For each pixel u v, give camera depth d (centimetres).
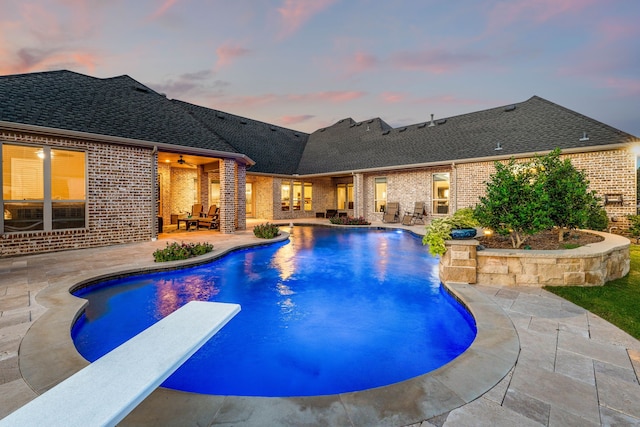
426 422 182
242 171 1334
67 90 912
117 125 915
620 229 938
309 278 660
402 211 1567
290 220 1791
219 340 389
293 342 383
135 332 403
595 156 989
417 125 1731
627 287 449
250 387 297
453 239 507
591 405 197
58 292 441
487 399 203
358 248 1002
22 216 730
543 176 527
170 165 1452
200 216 1377
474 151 1287
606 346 276
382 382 302
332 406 196
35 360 252
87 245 816
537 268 466
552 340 288
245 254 863
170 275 636
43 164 752
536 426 178
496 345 277
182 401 200
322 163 1853
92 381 139
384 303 517
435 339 390
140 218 922
